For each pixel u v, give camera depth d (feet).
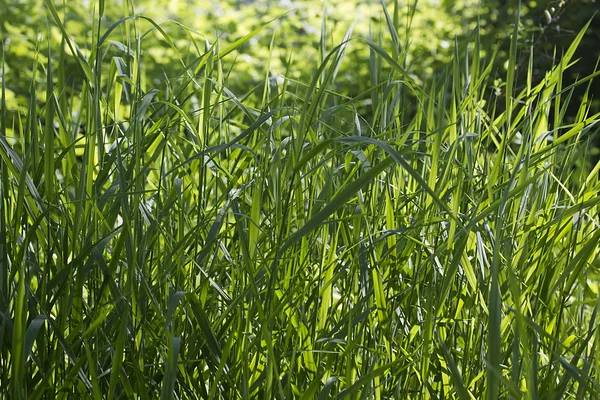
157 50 19.25
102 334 4.01
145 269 4.17
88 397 3.94
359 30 20.33
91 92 4.58
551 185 4.95
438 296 4.29
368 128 4.75
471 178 4.40
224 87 4.61
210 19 21.12
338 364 4.37
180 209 4.27
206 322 3.91
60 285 3.89
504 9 17.38
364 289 4.20
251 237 4.02
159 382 4.27
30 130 4.51
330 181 4.18
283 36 21.16
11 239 3.95
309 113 4.10
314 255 4.86
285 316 4.33
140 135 4.43
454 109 4.79
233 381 3.91
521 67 9.95
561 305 4.21
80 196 3.89
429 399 4.46
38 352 3.94
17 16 18.93
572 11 17.63
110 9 20.13
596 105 17.56
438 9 21.39
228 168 4.87
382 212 4.75
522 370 4.14
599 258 5.53
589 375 3.94
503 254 4.34
